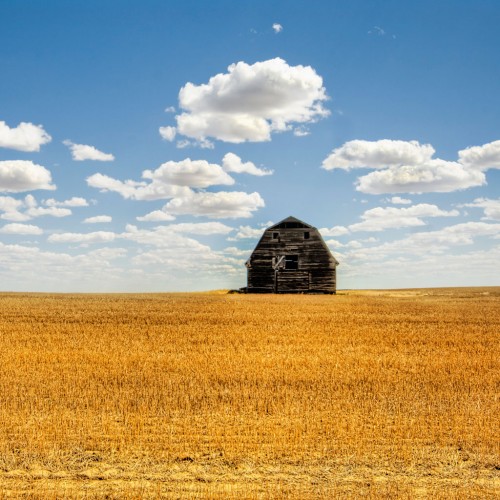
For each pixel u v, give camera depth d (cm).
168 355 2083
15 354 2064
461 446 1065
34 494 848
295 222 6109
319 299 5375
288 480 912
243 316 3625
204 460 994
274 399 1395
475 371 1795
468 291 8650
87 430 1138
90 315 3628
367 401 1370
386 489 875
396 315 3797
